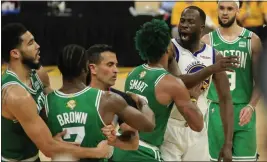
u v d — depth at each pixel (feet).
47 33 58.54
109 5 59.88
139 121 15.44
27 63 16.48
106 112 15.15
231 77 24.63
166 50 18.26
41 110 15.93
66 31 58.75
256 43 24.59
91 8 59.77
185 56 20.81
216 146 24.44
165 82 17.76
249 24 49.93
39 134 15.07
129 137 16.44
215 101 24.53
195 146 20.20
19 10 59.00
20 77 16.48
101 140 15.31
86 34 59.00
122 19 59.41
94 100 15.11
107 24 59.16
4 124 16.42
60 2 59.88
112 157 18.80
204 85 20.85
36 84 16.94
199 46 21.07
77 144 14.98
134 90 18.37
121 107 15.30
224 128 20.92
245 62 24.68
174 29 53.93
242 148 24.57
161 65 18.47
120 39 59.52
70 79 15.39
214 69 18.67
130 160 18.72
